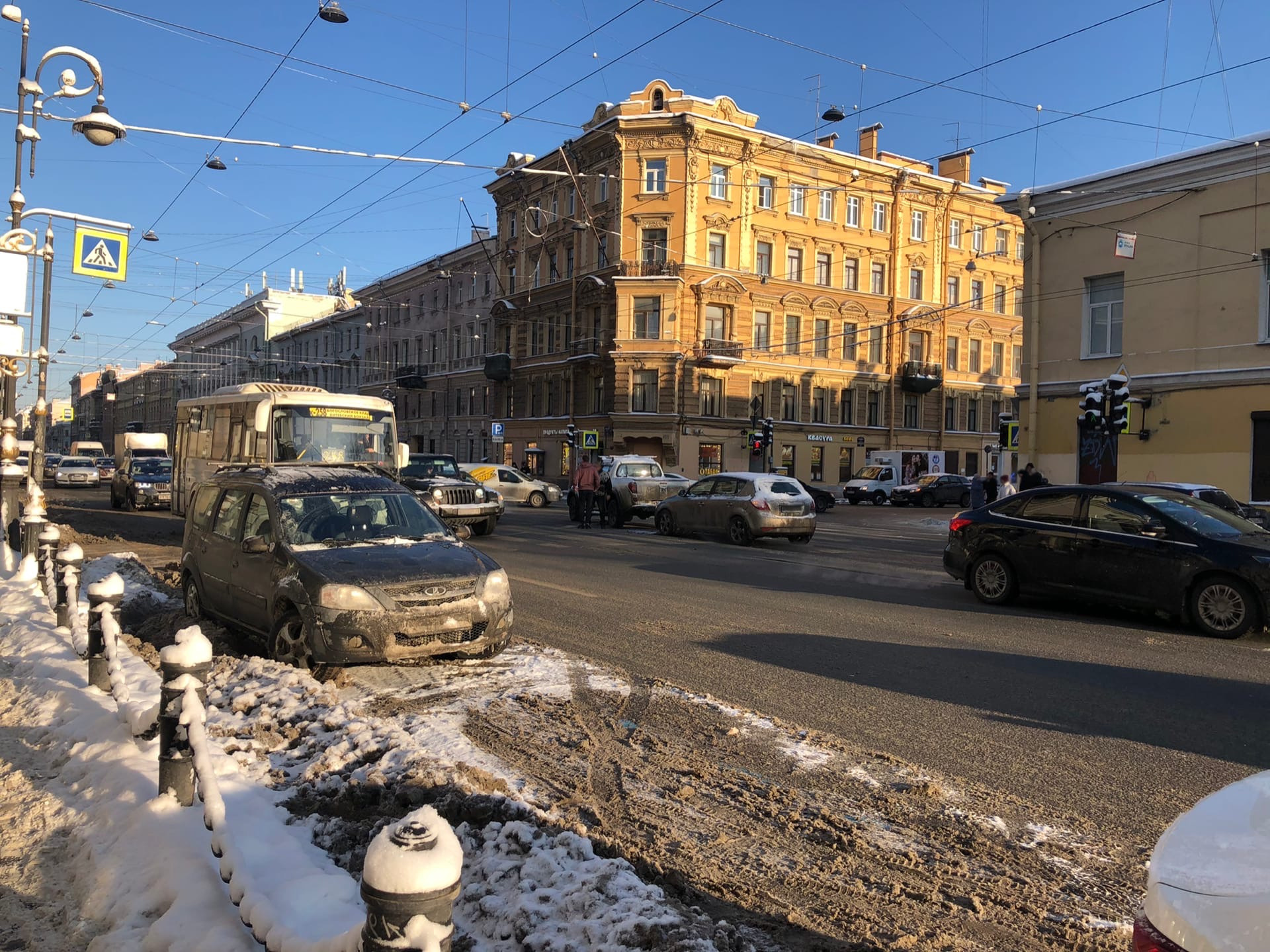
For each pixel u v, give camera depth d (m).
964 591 11.67
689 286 40.81
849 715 5.87
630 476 22.19
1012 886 3.59
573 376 44.25
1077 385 24.23
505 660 7.11
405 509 7.74
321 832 3.90
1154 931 1.78
